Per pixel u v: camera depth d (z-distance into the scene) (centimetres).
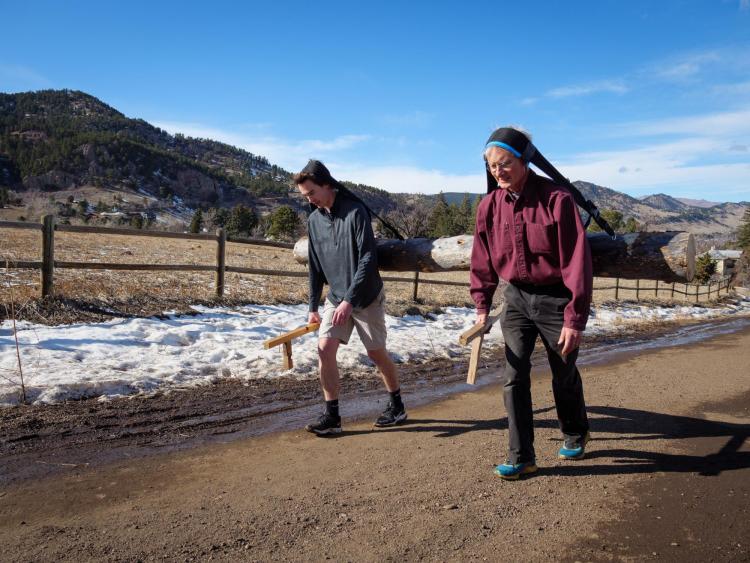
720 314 1959
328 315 396
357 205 383
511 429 324
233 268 990
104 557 229
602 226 339
